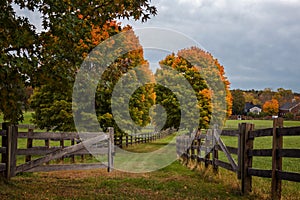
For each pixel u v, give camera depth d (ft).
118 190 24.76
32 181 26.99
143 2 23.72
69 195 21.83
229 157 27.14
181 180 30.32
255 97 351.46
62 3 20.38
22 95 21.68
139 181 29.17
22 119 22.09
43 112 57.82
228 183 26.84
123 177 31.78
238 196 23.00
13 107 20.36
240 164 24.47
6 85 19.44
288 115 236.02
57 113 57.47
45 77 20.77
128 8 23.90
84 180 29.14
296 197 21.20
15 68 19.16
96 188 25.30
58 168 30.73
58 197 20.85
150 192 24.34
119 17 24.66
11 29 19.10
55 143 76.74
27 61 19.04
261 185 26.43
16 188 23.00
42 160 28.94
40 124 58.95
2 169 25.67
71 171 35.78
